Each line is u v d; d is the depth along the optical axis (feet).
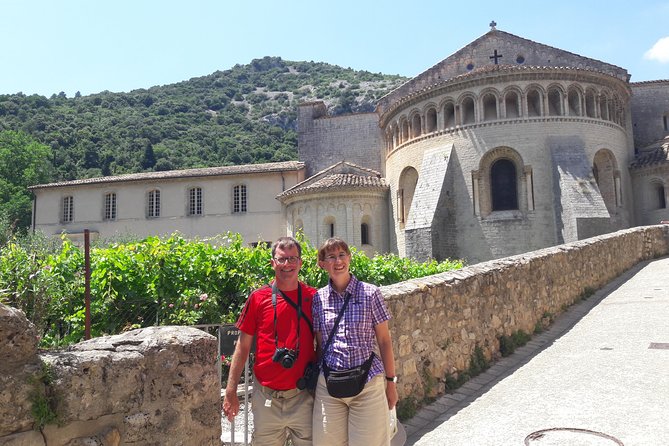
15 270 20.42
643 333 35.22
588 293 52.70
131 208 133.39
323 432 13.62
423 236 94.73
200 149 297.74
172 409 12.48
